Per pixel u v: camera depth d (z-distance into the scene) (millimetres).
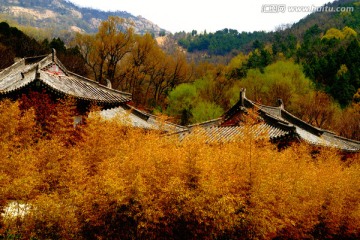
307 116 45125
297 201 12977
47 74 20500
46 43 56125
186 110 48188
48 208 9062
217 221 10125
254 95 50062
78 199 9562
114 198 9391
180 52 71938
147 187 10023
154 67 62938
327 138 29438
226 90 58875
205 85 59281
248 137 13031
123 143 13273
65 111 15930
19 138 12438
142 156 10805
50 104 17109
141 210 9914
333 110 46000
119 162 11039
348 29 96812
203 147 12227
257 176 11125
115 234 9984
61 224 9148
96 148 12953
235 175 11445
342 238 16953
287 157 14469
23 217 9523
